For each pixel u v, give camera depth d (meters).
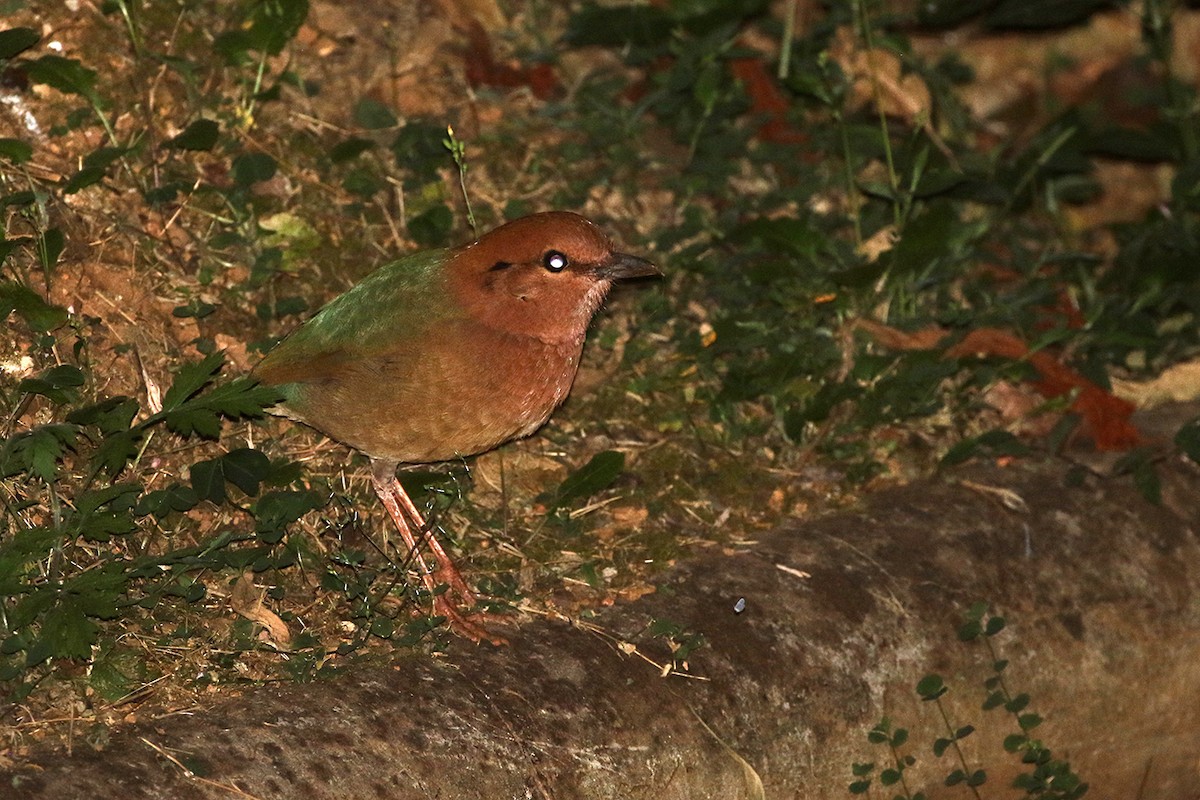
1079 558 10.14
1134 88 17.09
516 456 10.39
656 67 13.76
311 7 12.80
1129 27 17.72
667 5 14.68
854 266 11.71
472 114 12.73
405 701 7.99
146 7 11.79
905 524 10.12
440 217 11.26
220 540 8.66
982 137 16.14
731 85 13.66
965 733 9.21
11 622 7.86
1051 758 9.72
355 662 8.34
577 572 9.43
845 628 9.27
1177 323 13.05
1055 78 17.33
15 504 8.68
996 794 9.55
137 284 10.27
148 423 8.77
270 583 8.98
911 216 12.94
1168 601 10.16
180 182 10.94
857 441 10.96
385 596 8.95
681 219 12.62
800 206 12.72
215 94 11.70
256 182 11.21
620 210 12.47
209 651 8.30
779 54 14.05
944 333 11.75
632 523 10.01
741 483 10.52
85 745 7.29
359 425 9.12
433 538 9.23
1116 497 10.59
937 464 10.85
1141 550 10.31
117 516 8.65
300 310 10.49
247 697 7.89
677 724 8.48
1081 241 14.96
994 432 10.75
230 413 8.79
